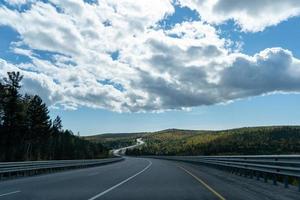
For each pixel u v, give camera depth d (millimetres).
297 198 14055
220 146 119625
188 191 16641
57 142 118500
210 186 19016
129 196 14820
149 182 21578
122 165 50750
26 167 29328
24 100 87562
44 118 96875
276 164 18516
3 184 21188
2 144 80438
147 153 188875
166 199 13930
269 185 18688
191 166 46250
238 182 21359
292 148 80688
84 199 13930
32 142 97750
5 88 80062
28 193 16094
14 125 80250
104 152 167125
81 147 136750
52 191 16844
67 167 40562
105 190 17094
